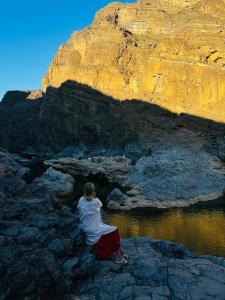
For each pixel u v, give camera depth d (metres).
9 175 17.67
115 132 63.25
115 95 64.31
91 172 41.56
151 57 59.97
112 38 70.56
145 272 9.55
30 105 110.69
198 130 51.41
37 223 10.75
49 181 34.28
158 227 22.00
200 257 11.52
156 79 58.69
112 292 8.91
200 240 19.11
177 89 55.28
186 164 37.25
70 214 11.97
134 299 8.52
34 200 12.46
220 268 9.96
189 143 49.25
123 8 78.75
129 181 36.44
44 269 8.86
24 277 8.41
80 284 9.45
